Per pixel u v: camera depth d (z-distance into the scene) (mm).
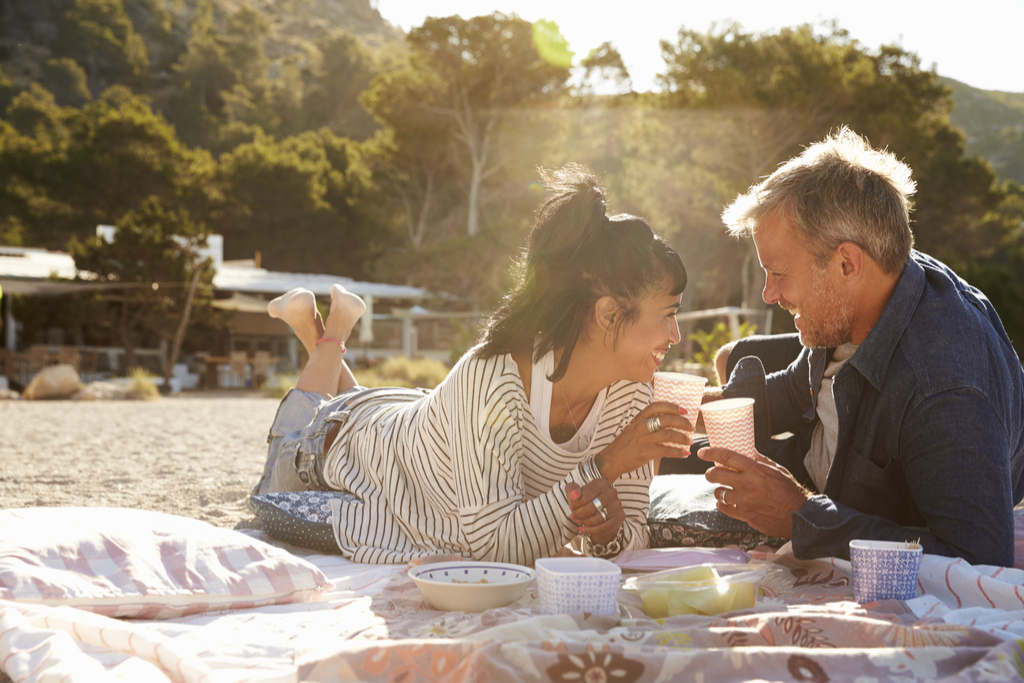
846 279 1846
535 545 1803
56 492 3754
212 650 1318
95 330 23734
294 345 24047
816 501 1778
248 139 53344
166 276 19453
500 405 1811
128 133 32406
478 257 24422
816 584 1741
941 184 28828
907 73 29031
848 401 1906
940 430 1729
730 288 30109
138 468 4730
